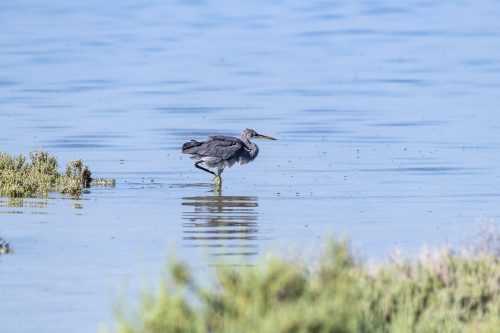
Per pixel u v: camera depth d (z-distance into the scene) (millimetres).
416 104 36438
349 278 10516
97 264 14070
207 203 19375
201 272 13273
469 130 30266
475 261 11914
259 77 45125
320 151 26672
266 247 15070
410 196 20203
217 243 15492
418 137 28984
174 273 10023
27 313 11695
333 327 9234
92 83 42594
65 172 22891
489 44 58031
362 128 30891
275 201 19641
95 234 16172
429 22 70312
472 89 40500
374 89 41000
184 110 34969
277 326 9086
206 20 73250
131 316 9906
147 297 9758
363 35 63469
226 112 34594
